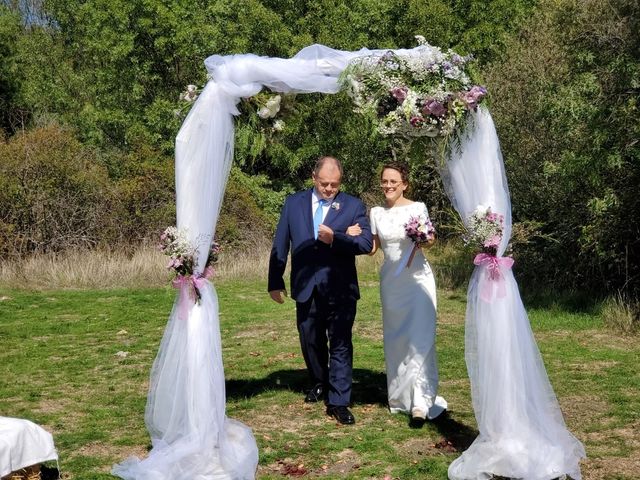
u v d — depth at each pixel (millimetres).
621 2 11578
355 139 21812
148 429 5574
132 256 17156
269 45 23000
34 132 18031
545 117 12367
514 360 5164
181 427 5379
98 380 8086
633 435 5988
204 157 5438
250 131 5719
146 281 15172
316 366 6887
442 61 5414
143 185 17969
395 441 5875
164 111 22656
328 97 22016
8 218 16703
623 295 11984
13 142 17812
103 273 15125
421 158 5750
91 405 7105
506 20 22438
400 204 6551
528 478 4922
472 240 5316
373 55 5574
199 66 23453
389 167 6535
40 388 7746
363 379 7844
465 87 5379
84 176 17469
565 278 13312
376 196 22578
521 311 5305
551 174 12375
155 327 11086
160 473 5062
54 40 29828
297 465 5387
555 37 13734
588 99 11547
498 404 5125
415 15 22188
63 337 10398
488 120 5418
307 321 6668
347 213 6539
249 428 5652
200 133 5445
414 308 6406
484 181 5379
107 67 23797
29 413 6820
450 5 23406
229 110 5531
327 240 6066
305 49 5680
